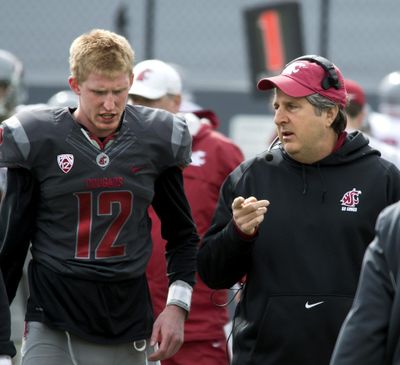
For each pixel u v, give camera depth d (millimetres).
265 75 32406
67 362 17547
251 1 46125
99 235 17484
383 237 14250
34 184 17578
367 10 46906
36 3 45531
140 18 46938
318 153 17875
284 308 17469
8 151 17297
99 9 45938
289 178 17969
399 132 36281
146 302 18031
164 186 18250
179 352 22781
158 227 22234
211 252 18016
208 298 22797
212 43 46469
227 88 43438
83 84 17109
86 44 17125
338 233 17609
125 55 17156
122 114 17734
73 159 17391
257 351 17672
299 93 17594
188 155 18094
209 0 46750
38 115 17562
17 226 17578
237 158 23672
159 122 17875
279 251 17609
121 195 17516
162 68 23781
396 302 13883
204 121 24031
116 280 17500
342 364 14023
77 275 17391
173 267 18641
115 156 17500
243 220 17062
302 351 17406
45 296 17562
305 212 17703
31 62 45281
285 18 32125
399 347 13820
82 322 17500
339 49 46594
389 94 37250
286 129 17797
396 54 46594
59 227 17562
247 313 17875
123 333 17703
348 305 17406
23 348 17812
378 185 17891
